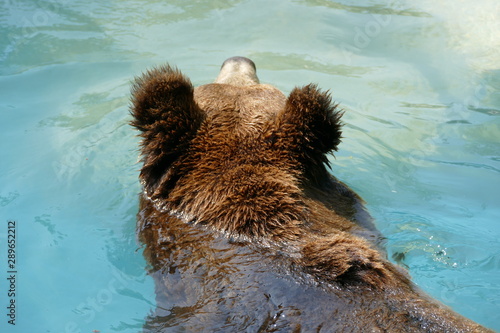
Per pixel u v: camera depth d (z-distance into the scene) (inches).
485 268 163.0
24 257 171.0
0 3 330.3
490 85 279.9
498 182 218.1
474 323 109.2
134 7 337.1
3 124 238.8
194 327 117.4
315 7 340.5
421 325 106.1
